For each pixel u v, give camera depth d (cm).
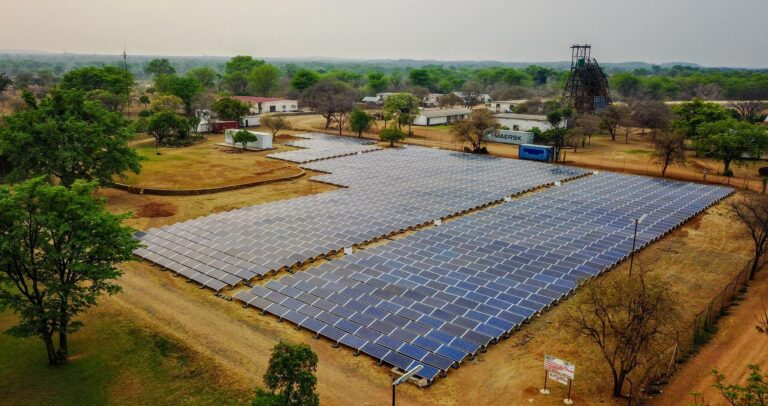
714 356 3472
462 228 5806
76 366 3347
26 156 6347
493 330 3644
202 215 6650
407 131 14612
